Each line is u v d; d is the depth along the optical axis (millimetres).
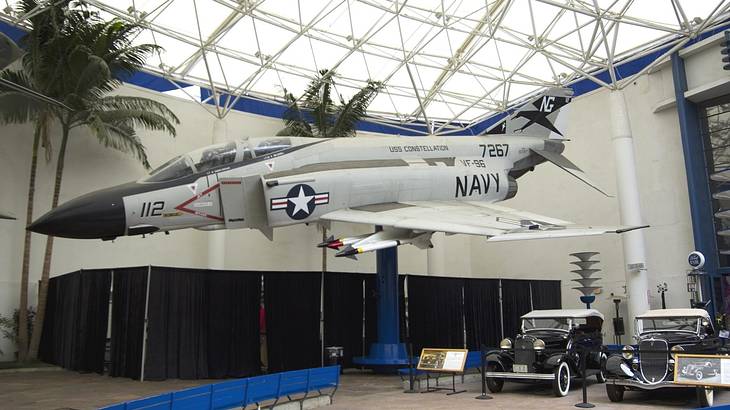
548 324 12547
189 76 22281
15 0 17828
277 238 22906
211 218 10656
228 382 7418
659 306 19656
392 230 11742
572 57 21953
